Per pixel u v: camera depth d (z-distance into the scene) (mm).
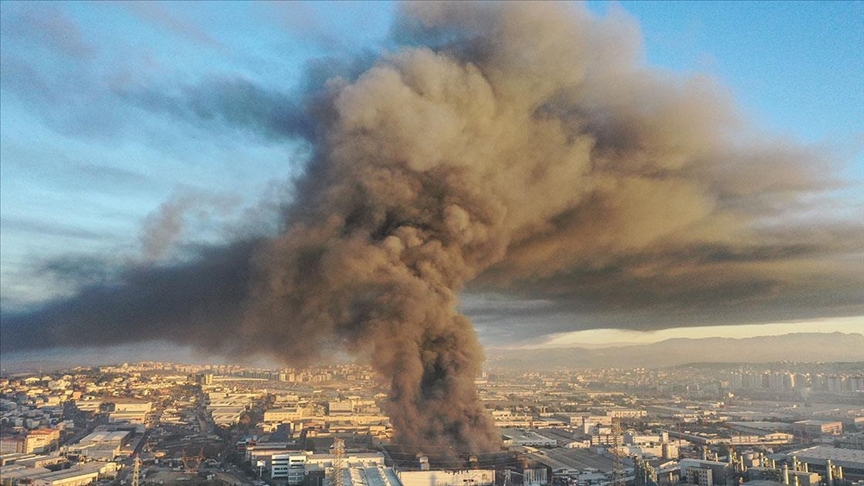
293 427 127188
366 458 88938
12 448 109625
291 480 89938
